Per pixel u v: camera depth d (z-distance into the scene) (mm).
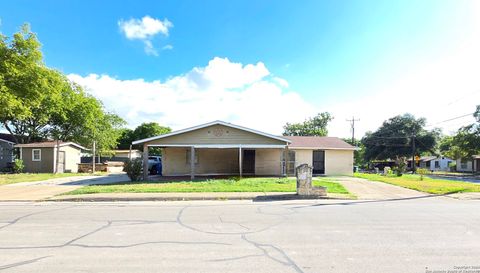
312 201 10961
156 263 4422
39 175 23656
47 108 30484
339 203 10461
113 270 4148
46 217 7879
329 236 5918
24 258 4637
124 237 5848
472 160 49312
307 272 4070
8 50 21500
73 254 4828
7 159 33188
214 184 15195
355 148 24188
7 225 6922
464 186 15930
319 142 25766
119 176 23125
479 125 42594
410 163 64688
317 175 23734
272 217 7836
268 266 4297
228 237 5844
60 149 29891
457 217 7852
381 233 6160
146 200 11227
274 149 23312
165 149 22297
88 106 33781
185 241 5566
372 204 10211
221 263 4414
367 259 4602
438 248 5156
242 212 8609
